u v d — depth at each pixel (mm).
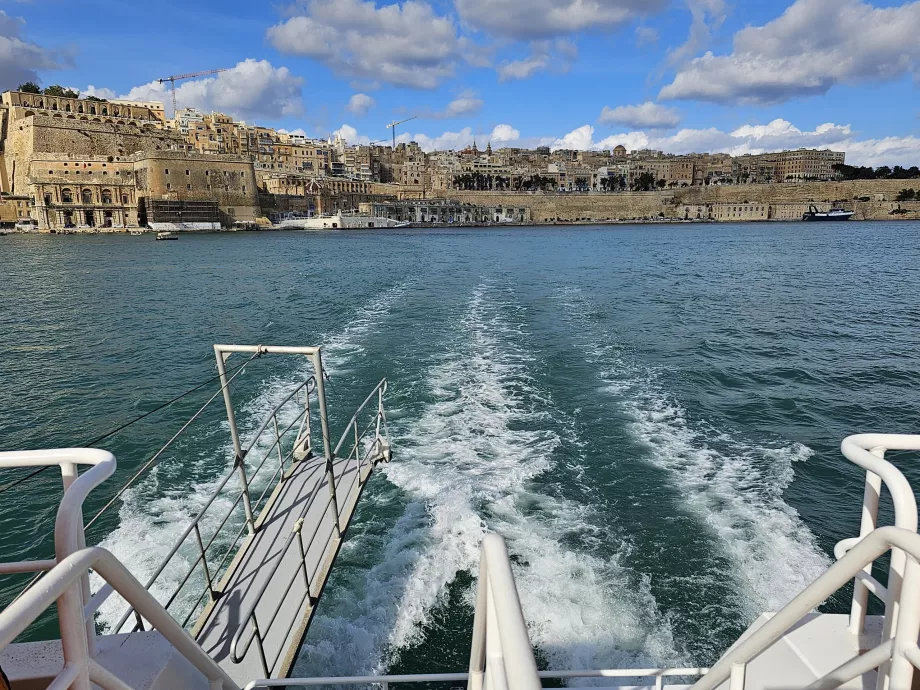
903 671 1760
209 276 53562
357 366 19656
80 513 2135
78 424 16406
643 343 24094
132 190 134625
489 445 12773
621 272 54000
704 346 23906
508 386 17062
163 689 2643
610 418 14594
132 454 13852
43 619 8648
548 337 24469
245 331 28078
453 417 14484
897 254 74500
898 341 25766
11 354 24734
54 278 53000
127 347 25734
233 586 5707
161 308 36250
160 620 2262
